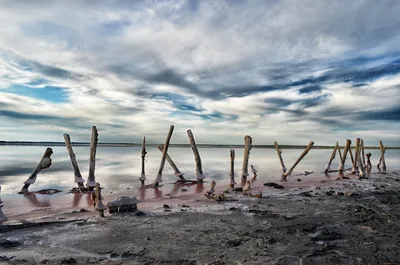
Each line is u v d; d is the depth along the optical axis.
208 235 8.44
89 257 6.87
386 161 41.97
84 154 49.75
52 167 28.25
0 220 9.27
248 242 7.82
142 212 11.05
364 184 19.97
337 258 6.71
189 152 64.50
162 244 7.71
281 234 8.50
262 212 11.20
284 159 44.78
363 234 8.44
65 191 16.62
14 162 32.38
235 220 10.10
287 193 16.02
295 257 6.79
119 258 6.83
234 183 18.34
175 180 21.58
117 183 19.59
